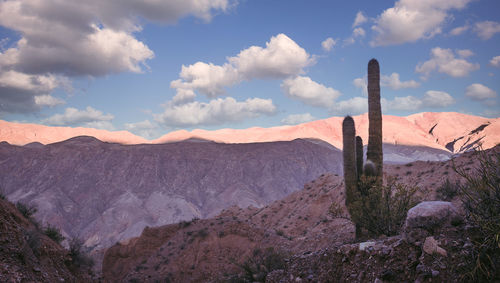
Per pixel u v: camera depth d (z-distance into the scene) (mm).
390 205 10719
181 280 26438
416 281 4988
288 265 8180
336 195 39438
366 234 11648
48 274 9734
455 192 15664
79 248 12891
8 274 8258
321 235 21812
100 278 12914
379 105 14297
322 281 6633
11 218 10453
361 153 14344
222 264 25688
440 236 5277
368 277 5754
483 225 4676
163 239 35594
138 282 28016
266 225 45781
